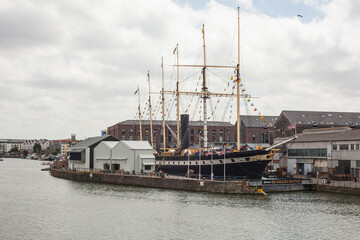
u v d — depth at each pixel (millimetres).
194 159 88625
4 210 56688
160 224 47219
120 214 53219
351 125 129875
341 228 45250
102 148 106625
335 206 57812
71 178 107938
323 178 82062
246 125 160500
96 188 82750
